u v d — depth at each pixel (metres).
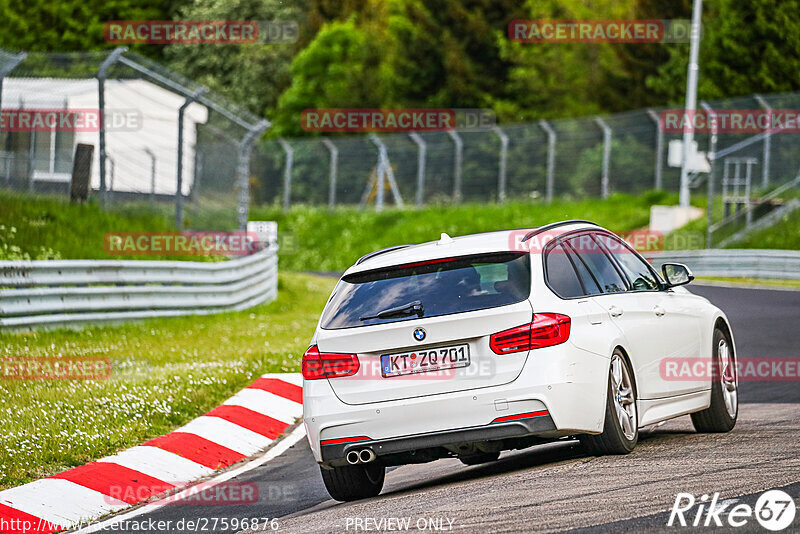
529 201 121.56
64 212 63.53
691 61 98.75
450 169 134.38
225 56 172.38
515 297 21.53
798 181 100.56
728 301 63.25
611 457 22.62
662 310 25.28
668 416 24.77
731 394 27.67
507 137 124.19
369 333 21.75
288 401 35.94
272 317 62.38
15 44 179.50
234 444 30.39
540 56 158.38
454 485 22.23
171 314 56.84
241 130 75.25
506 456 26.42
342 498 23.14
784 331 49.34
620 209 114.19
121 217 66.94
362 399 21.73
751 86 124.38
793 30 121.56
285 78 176.75
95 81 90.38
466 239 23.47
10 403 32.94
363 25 183.00
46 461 27.16
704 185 119.50
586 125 144.00
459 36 159.12
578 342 21.59
